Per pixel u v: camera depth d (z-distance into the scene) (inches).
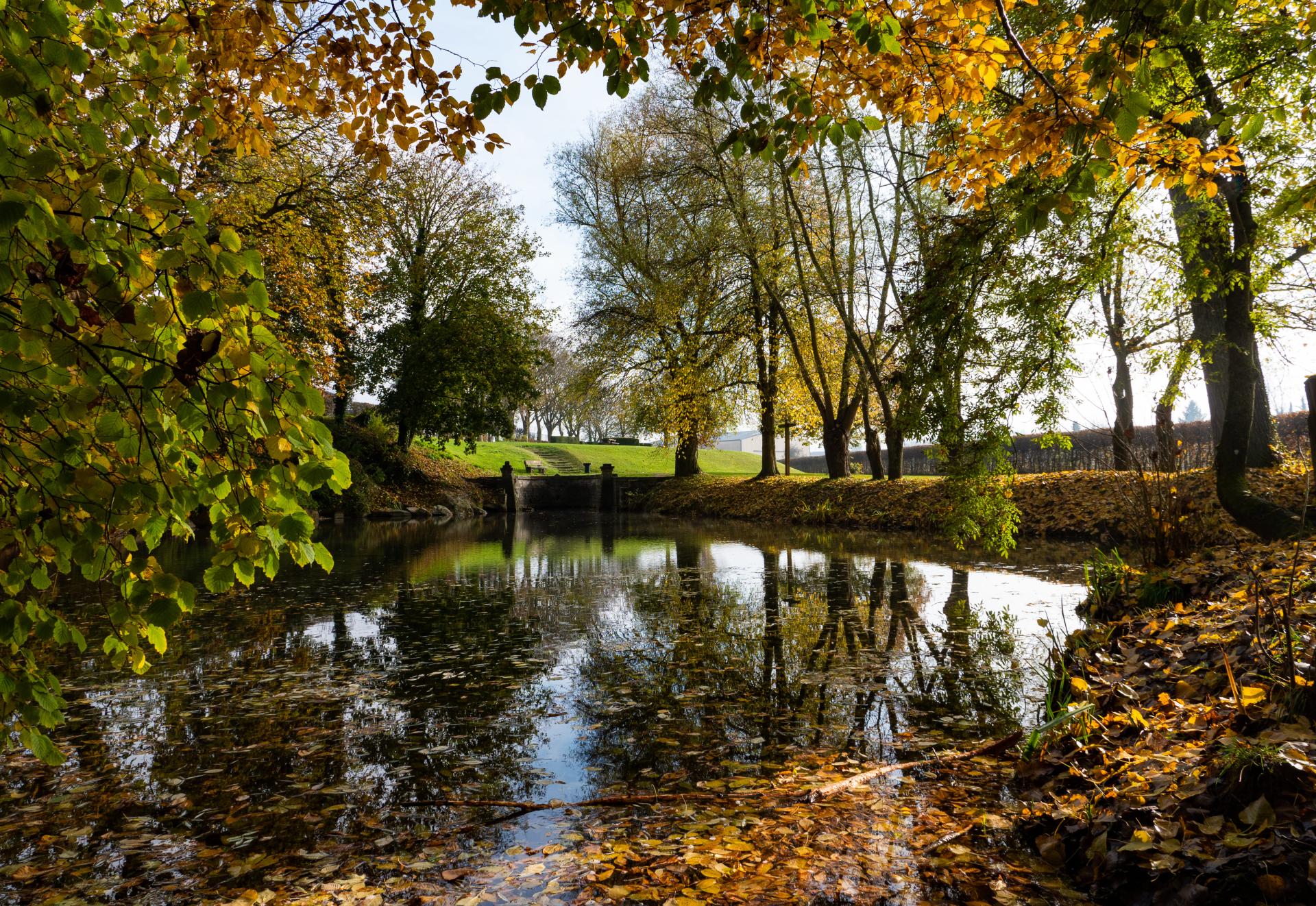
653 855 121.6
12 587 87.8
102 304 72.8
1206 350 444.5
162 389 77.0
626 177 1067.9
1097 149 123.3
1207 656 159.2
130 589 89.1
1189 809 104.4
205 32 140.3
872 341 762.2
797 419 1085.8
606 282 1147.9
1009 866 111.4
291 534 81.4
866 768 156.3
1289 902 83.3
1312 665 124.7
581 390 1179.3
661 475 1472.7
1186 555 276.7
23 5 73.3
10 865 125.0
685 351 1031.0
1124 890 98.4
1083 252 307.9
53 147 80.8
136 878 120.0
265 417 77.5
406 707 212.4
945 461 336.8
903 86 151.8
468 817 140.8
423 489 1237.7
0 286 66.7
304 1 147.0
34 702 90.8
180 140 144.5
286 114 523.8
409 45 145.9
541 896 110.0
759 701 208.7
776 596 378.3
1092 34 133.8
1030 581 380.8
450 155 161.3
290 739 186.4
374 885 115.5
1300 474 438.9
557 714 202.8
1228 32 264.8
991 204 287.3
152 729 195.8
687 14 139.0
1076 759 136.6
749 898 106.6
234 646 291.7
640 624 322.0
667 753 171.3
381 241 719.7
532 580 463.2
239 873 120.8
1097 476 593.6
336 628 323.3
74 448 79.8
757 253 903.7
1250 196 312.2
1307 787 96.7
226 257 73.1
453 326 1141.1
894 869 112.7
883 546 589.3
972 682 217.8
